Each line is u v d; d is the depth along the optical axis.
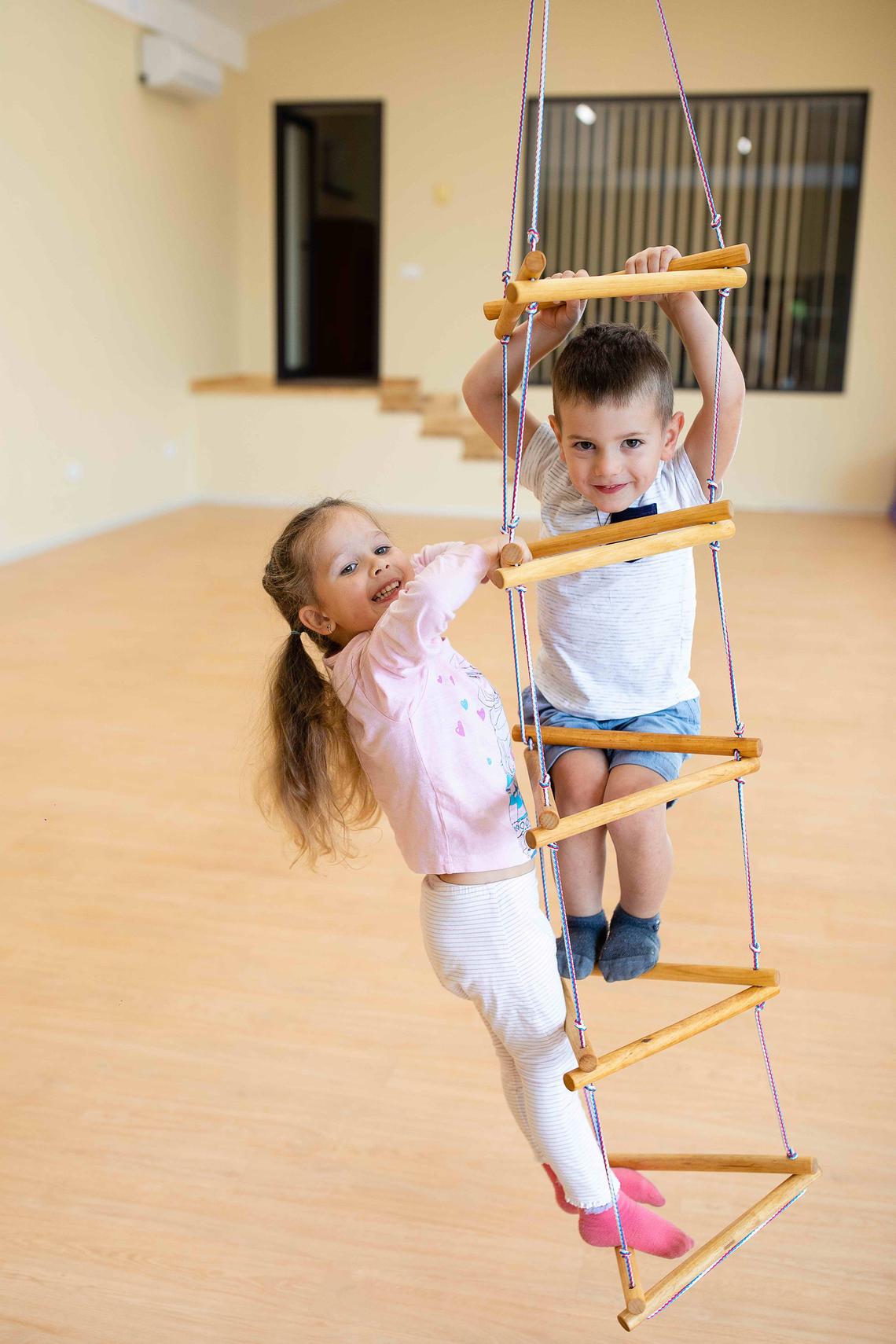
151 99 7.44
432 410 8.41
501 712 1.40
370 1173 1.83
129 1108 1.97
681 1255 1.51
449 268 8.46
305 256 9.47
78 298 6.84
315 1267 1.64
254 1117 1.95
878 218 7.85
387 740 1.30
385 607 1.34
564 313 1.32
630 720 1.46
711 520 1.18
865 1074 2.06
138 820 3.09
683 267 1.23
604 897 2.73
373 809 1.54
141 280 7.55
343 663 1.33
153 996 2.30
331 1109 1.97
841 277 8.09
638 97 8.02
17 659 4.52
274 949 2.48
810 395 8.10
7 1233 1.69
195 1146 1.88
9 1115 1.95
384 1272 1.63
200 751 3.59
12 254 6.18
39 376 6.52
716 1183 1.81
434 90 8.23
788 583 5.98
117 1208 1.75
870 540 7.22
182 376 8.21
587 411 1.25
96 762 3.48
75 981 2.34
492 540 1.24
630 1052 1.25
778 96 7.86
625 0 7.88
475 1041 2.17
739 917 2.59
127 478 7.59
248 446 8.38
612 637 1.43
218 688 4.20
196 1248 1.67
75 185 6.70
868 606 5.52
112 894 2.70
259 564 6.39
